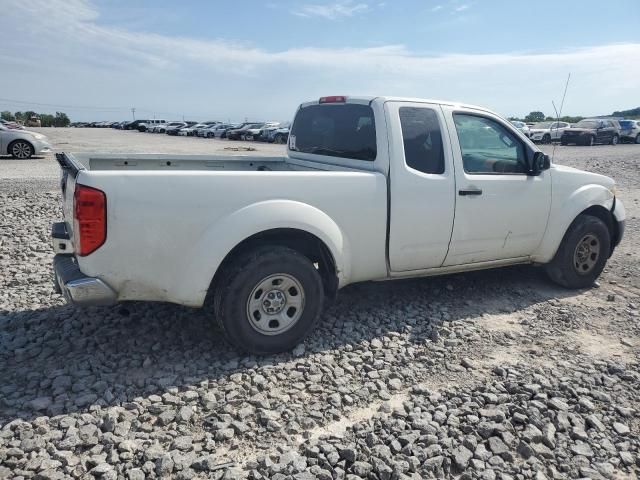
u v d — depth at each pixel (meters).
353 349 4.00
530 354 4.02
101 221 3.24
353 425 2.99
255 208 3.59
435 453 2.77
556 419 3.11
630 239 8.09
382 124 4.25
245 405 3.17
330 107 4.83
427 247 4.48
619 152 25.16
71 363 3.63
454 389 3.44
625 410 3.23
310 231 3.80
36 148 18.22
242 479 2.55
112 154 4.86
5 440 2.76
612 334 4.44
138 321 4.34
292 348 3.91
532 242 5.16
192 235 3.46
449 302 5.05
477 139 4.74
